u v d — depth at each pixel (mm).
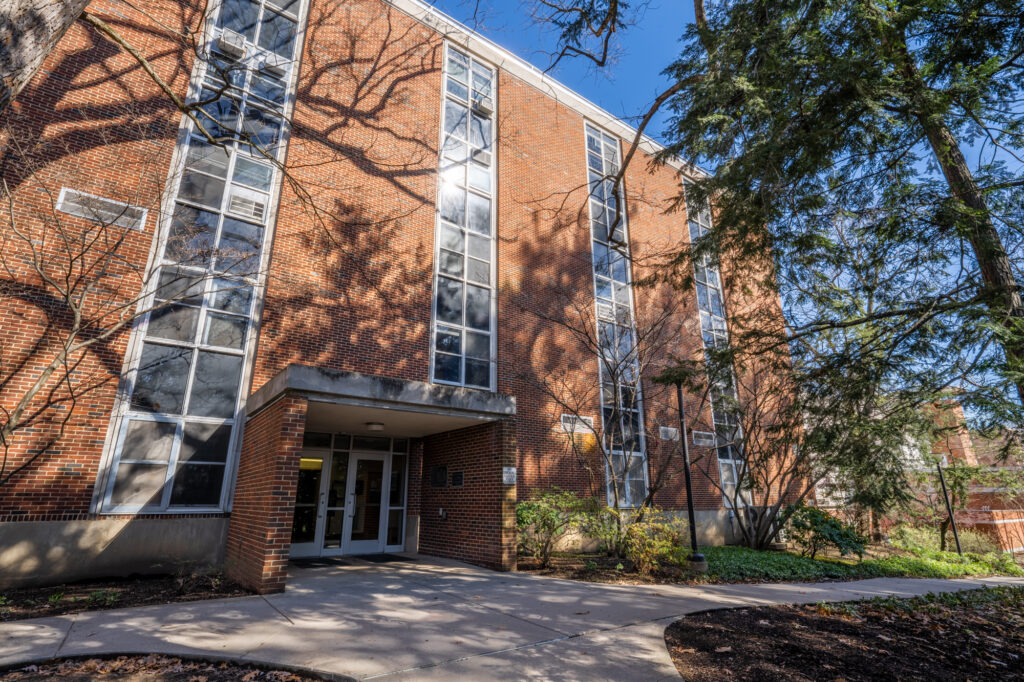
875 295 7375
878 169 7184
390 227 14078
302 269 12328
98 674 4766
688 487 11422
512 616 6828
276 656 5117
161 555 9688
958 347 5914
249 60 13039
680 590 9305
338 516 12812
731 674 5137
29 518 8742
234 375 11188
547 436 15195
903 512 18453
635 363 17484
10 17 4156
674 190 21703
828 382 7027
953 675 5664
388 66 15445
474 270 15680
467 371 14641
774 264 7516
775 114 6965
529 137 18266
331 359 12219
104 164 10492
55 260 9656
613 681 4750
